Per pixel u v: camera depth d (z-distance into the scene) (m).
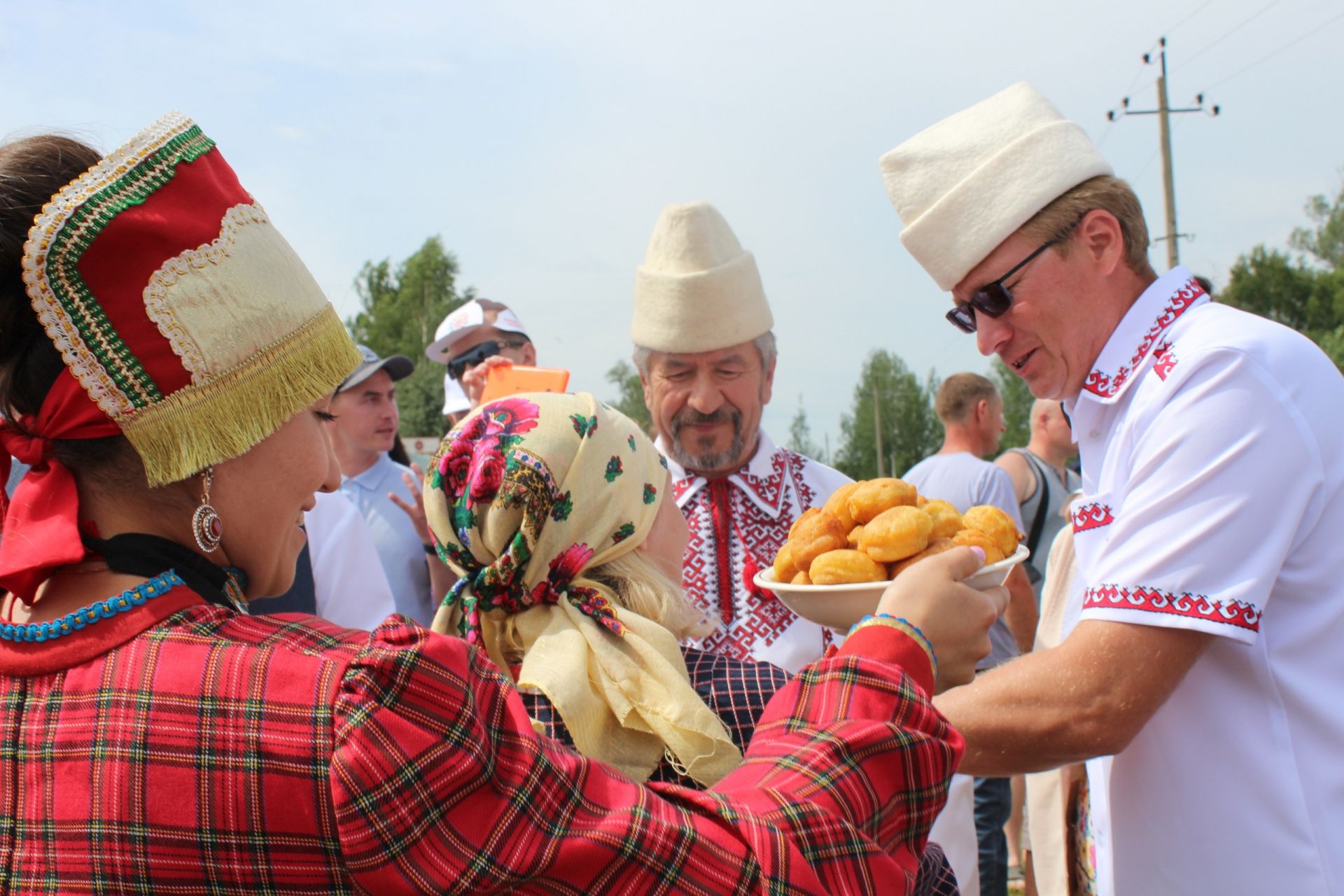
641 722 1.32
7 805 0.94
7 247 0.95
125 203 0.96
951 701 1.72
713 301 2.79
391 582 3.94
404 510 4.02
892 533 1.69
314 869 0.90
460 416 4.95
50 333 0.94
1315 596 1.69
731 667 1.44
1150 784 1.78
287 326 1.06
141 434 0.97
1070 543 3.08
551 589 1.46
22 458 1.00
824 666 1.20
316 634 1.00
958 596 1.37
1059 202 1.93
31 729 0.95
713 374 2.85
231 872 0.90
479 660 1.03
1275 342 1.69
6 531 0.99
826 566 1.74
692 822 0.99
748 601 2.82
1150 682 1.63
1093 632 1.67
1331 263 55.06
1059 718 1.65
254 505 1.08
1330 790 1.68
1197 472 1.64
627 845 0.95
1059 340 1.97
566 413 1.51
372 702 0.91
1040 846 3.10
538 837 0.94
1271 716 1.70
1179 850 1.76
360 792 0.88
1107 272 1.93
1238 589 1.60
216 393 1.00
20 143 1.00
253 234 1.05
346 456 4.14
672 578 1.68
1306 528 1.67
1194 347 1.73
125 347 0.96
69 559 0.94
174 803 0.90
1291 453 1.63
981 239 1.97
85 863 0.90
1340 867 1.66
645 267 2.94
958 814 2.85
